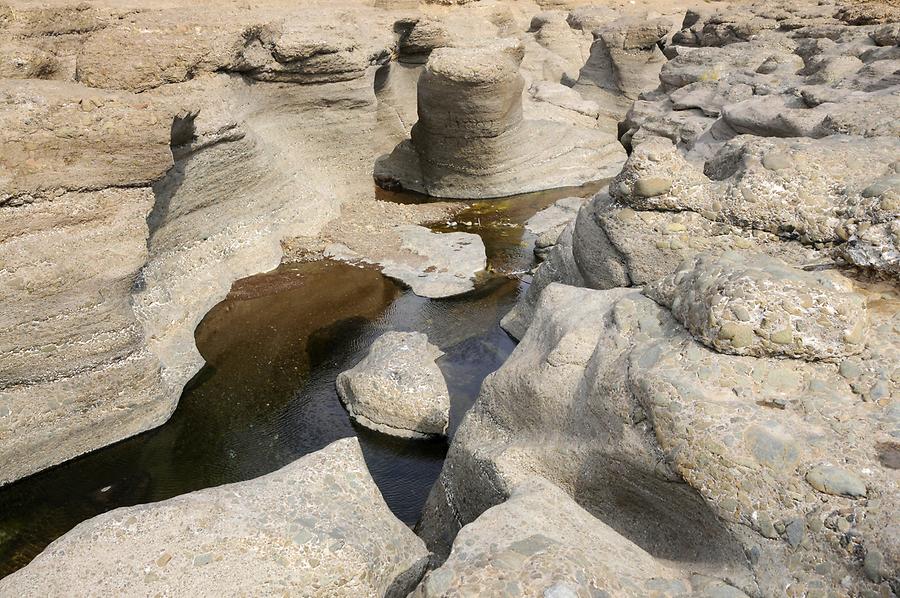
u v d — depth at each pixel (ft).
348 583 12.46
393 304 30.37
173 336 26.04
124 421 21.74
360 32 40.78
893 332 13.14
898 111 27.53
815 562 10.07
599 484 13.82
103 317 20.68
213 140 28.99
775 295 12.60
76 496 19.70
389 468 21.30
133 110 20.44
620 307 15.38
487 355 26.94
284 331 27.94
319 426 22.93
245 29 31.60
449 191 45.93
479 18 68.39
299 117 38.55
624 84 61.00
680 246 19.69
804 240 17.85
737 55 50.34
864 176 17.80
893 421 11.21
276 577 12.16
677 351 13.32
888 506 9.95
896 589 9.17
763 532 10.69
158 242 27.68
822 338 12.37
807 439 11.10
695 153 38.37
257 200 33.60
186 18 30.07
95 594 11.71
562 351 15.49
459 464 17.43
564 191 46.73
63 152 19.34
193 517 12.94
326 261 33.91
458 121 42.70
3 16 23.59
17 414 19.63
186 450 21.67
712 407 11.88
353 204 40.75
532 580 9.89
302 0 48.49
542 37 76.28
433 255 34.78
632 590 10.23
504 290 32.07
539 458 15.17
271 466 21.08
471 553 10.74
